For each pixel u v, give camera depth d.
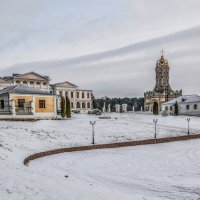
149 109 117.88
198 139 40.38
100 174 18.31
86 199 10.88
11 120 43.62
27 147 26.52
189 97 83.06
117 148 31.23
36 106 49.59
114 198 11.64
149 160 23.92
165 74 123.56
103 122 51.94
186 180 16.77
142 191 14.19
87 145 29.92
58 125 43.84
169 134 42.97
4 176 13.39
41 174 15.27
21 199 10.10
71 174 17.61
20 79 90.88
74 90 101.88
